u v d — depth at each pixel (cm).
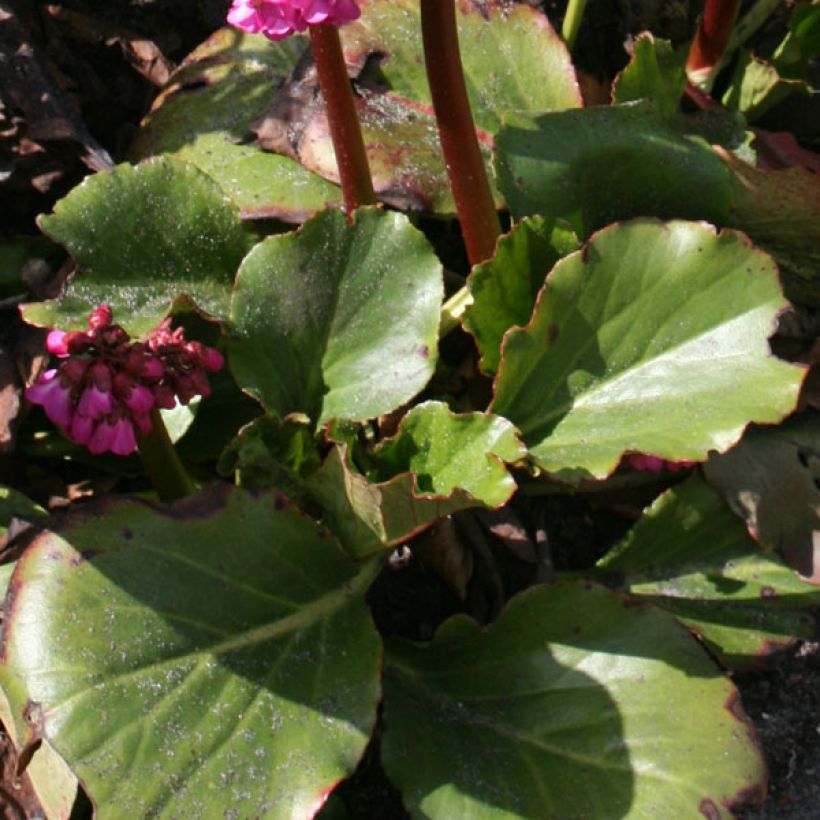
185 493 55
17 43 66
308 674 51
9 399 59
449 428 54
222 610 51
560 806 51
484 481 51
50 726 46
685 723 52
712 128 66
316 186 62
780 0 74
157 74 72
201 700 49
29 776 53
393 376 56
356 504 53
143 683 48
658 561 60
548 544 62
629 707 53
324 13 48
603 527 64
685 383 55
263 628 51
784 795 56
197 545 51
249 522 52
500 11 66
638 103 60
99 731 47
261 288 56
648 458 58
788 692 60
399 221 57
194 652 50
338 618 53
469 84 66
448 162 56
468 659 56
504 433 52
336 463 52
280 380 57
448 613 61
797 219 61
